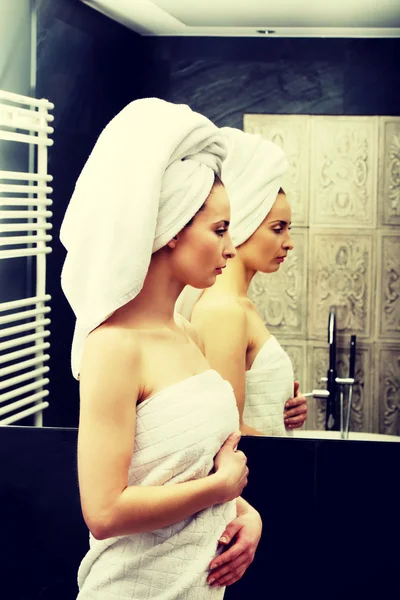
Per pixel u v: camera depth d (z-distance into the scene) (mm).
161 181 1038
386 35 1594
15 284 1751
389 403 1637
